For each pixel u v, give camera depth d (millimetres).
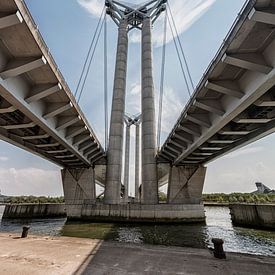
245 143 26922
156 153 45469
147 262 8531
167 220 34375
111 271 7570
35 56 14602
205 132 25016
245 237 25094
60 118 24734
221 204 99438
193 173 44500
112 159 46562
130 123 103938
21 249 10664
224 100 19984
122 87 51656
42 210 56031
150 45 52000
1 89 14695
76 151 33062
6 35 13125
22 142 28078
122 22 59188
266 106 17938
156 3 60000
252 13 11211
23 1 11867
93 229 29328
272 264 8281
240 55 14164
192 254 9656
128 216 35469
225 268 7836
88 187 45469
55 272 7461
